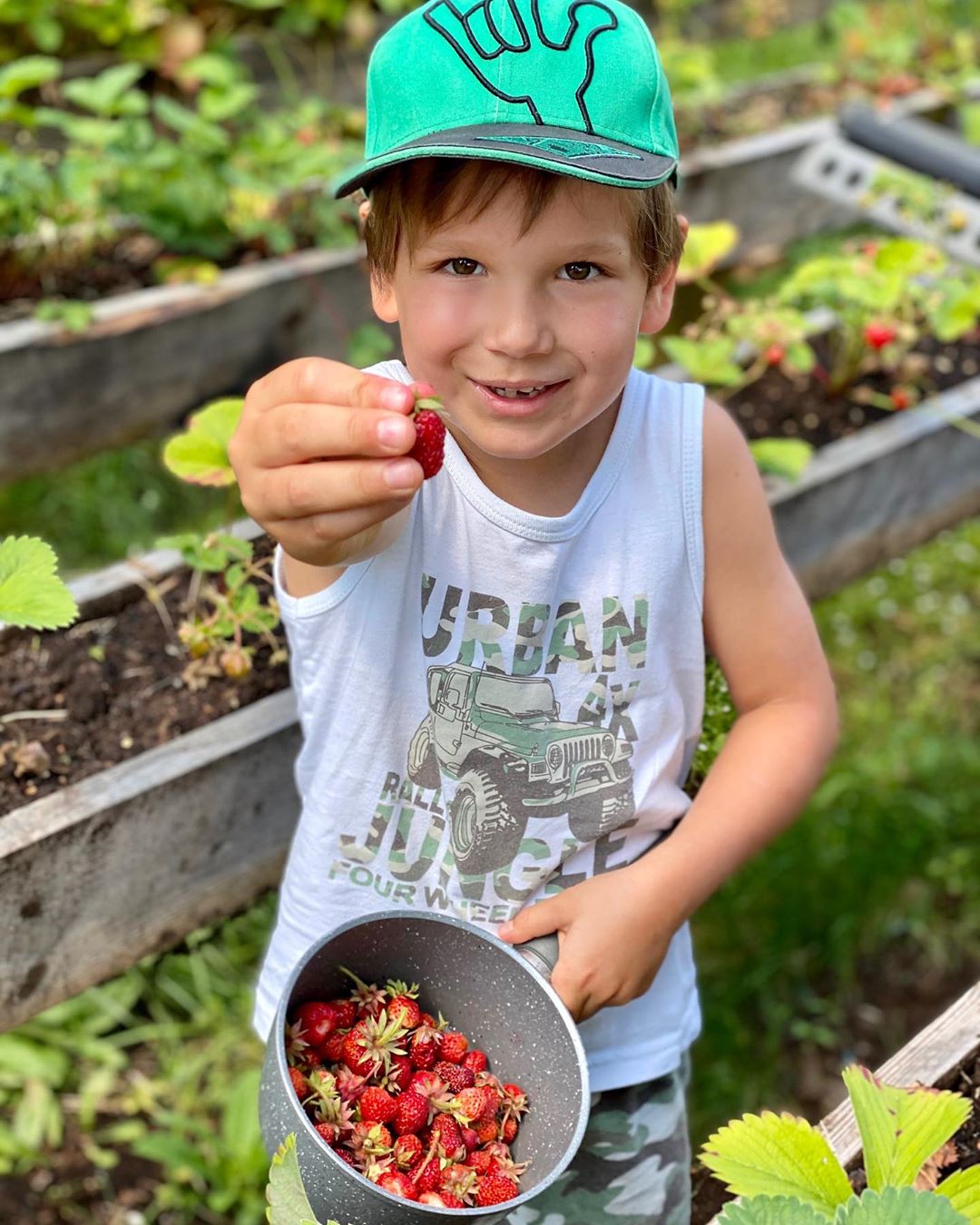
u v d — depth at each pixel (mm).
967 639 3367
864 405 2844
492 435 1207
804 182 3531
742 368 2910
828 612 3404
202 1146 2232
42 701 1954
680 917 1378
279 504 1093
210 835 1884
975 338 3115
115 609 2133
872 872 2721
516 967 1279
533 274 1143
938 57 4652
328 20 4367
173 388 3043
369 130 1230
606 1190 1533
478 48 1145
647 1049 1495
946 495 2848
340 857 1420
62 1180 2201
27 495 3363
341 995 1311
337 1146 1191
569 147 1109
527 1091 1305
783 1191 1060
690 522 1382
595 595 1367
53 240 3143
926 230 3168
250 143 3219
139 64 3645
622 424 1361
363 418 1033
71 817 1715
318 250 3236
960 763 2992
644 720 1417
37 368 2811
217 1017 2418
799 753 1455
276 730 1884
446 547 1340
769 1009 2494
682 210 3732
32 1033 2344
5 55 3760
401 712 1367
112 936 1843
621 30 1178
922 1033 1435
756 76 5188
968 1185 1076
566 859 1424
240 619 1936
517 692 1375
